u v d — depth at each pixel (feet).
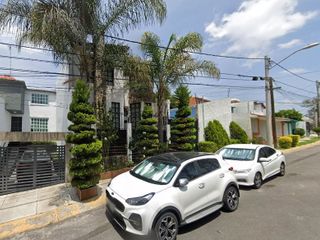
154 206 17.04
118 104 53.78
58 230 20.07
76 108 28.17
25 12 31.24
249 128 86.58
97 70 37.65
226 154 34.91
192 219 19.43
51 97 78.89
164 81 47.11
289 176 38.14
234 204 23.49
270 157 35.86
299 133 132.16
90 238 18.39
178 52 46.85
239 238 17.98
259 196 27.89
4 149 30.22
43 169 32.48
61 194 29.22
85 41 33.99
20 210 24.56
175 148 47.42
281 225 19.97
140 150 43.39
